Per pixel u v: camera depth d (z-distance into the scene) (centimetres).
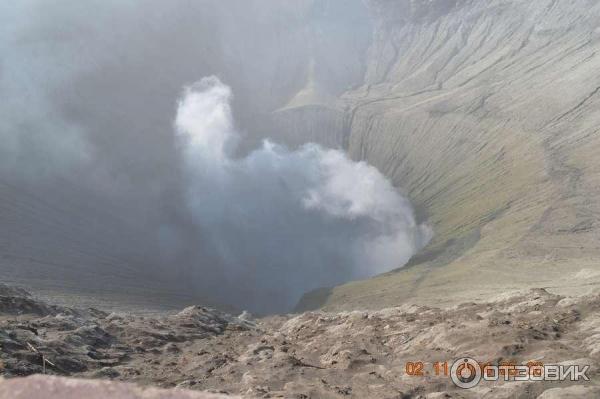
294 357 2461
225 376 2358
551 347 1884
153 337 3806
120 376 2552
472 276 7706
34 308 4025
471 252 9538
